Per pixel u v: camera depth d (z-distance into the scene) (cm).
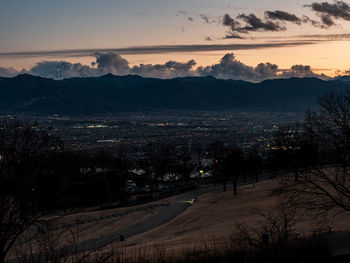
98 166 12619
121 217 6594
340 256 1892
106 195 8181
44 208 2381
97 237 4966
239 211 5612
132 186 11212
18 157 2120
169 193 9738
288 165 2959
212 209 6469
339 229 2952
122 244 4306
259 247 1867
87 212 6938
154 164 12938
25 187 2139
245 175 11631
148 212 7094
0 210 1995
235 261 1822
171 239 4188
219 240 3269
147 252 2777
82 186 7819
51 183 2394
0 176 2036
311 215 3294
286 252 1783
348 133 2442
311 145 2666
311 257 1789
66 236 4528
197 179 13100
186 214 6562
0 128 2202
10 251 2570
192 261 1956
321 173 2650
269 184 7906
